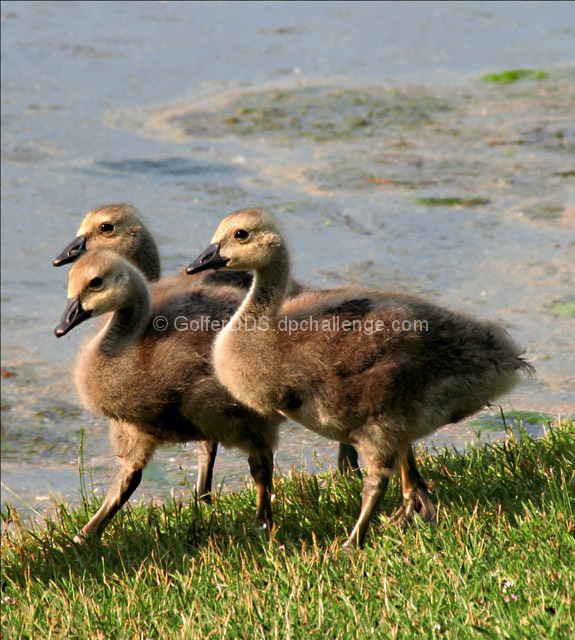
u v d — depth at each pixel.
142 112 28.52
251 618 7.64
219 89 30.00
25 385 16.02
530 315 15.88
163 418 9.60
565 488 9.02
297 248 19.39
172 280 11.05
